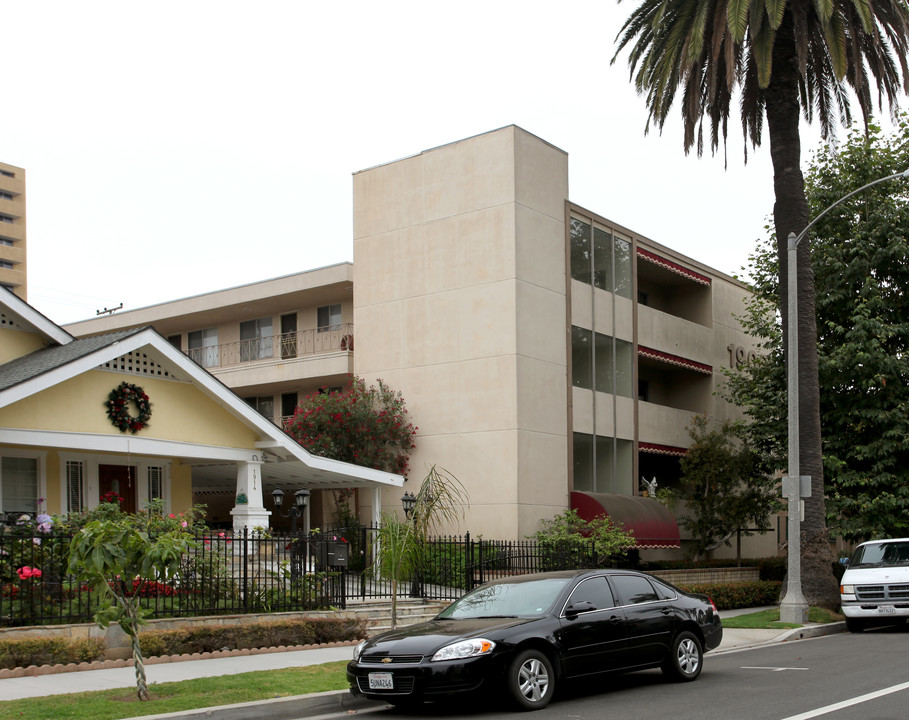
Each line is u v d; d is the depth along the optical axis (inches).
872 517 976.3
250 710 400.5
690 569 1119.6
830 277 1043.9
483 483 1029.2
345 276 1221.1
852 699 411.8
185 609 618.2
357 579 967.6
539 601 445.1
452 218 1101.1
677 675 477.1
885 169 1059.9
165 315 1430.9
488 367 1047.0
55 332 794.8
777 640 716.7
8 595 547.8
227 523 1138.7
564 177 1139.9
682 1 902.4
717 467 1204.5
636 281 1253.7
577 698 440.8
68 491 775.1
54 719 365.4
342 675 480.4
